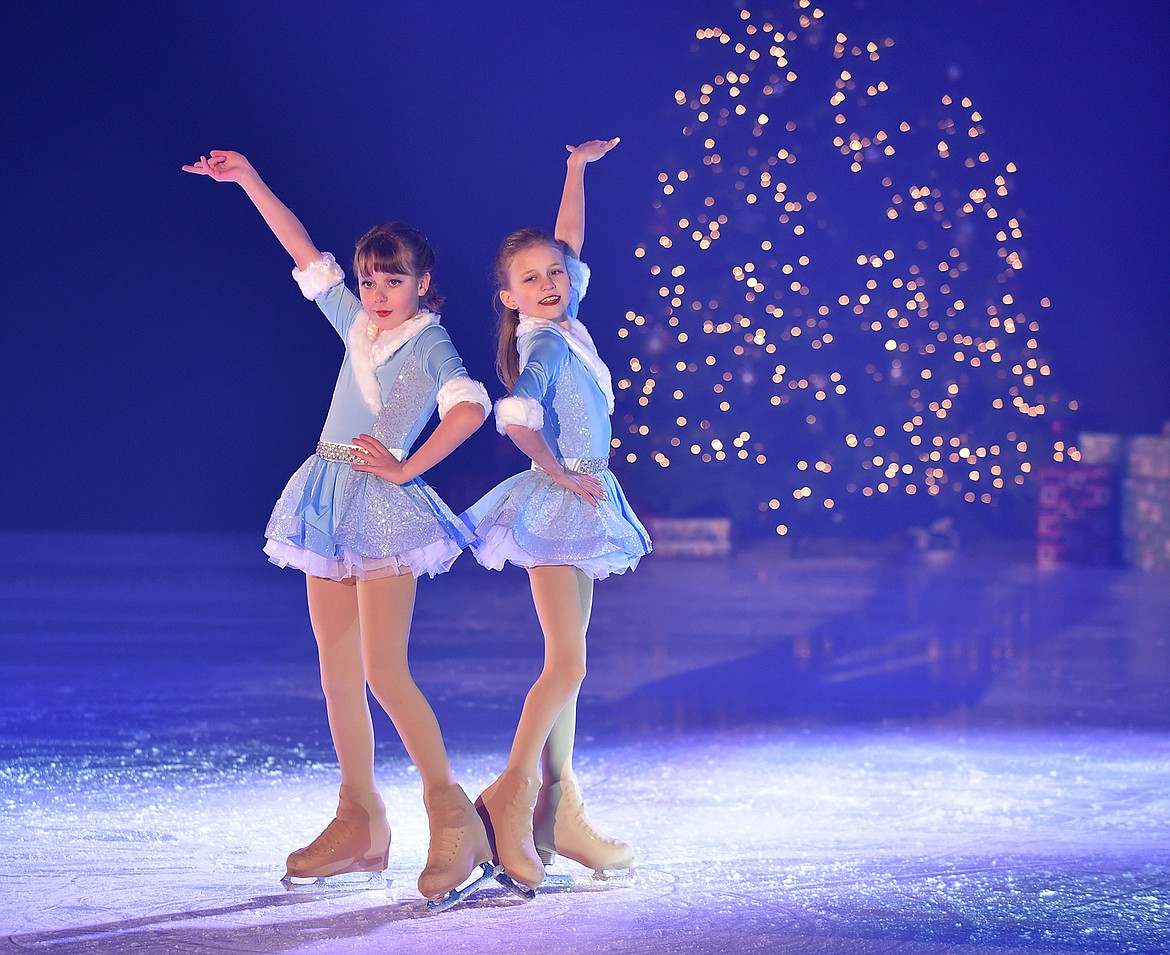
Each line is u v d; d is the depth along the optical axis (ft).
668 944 13.50
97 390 75.92
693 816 19.92
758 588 52.70
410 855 17.48
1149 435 69.26
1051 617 44.70
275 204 17.49
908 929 14.10
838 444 62.44
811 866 16.85
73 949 13.12
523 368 16.52
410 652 36.68
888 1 61.46
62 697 29.60
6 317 74.74
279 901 15.07
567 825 16.25
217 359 76.38
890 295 60.80
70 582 51.67
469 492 72.69
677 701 30.45
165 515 76.74
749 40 60.18
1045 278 75.00
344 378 16.65
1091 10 73.92
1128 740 26.27
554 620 16.33
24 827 18.40
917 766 23.79
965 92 68.54
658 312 62.90
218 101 74.33
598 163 75.72
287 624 42.27
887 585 53.78
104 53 73.26
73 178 74.08
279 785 21.38
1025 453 63.52
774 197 59.93
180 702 29.27
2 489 75.77
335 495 16.14
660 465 64.39
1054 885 15.92
